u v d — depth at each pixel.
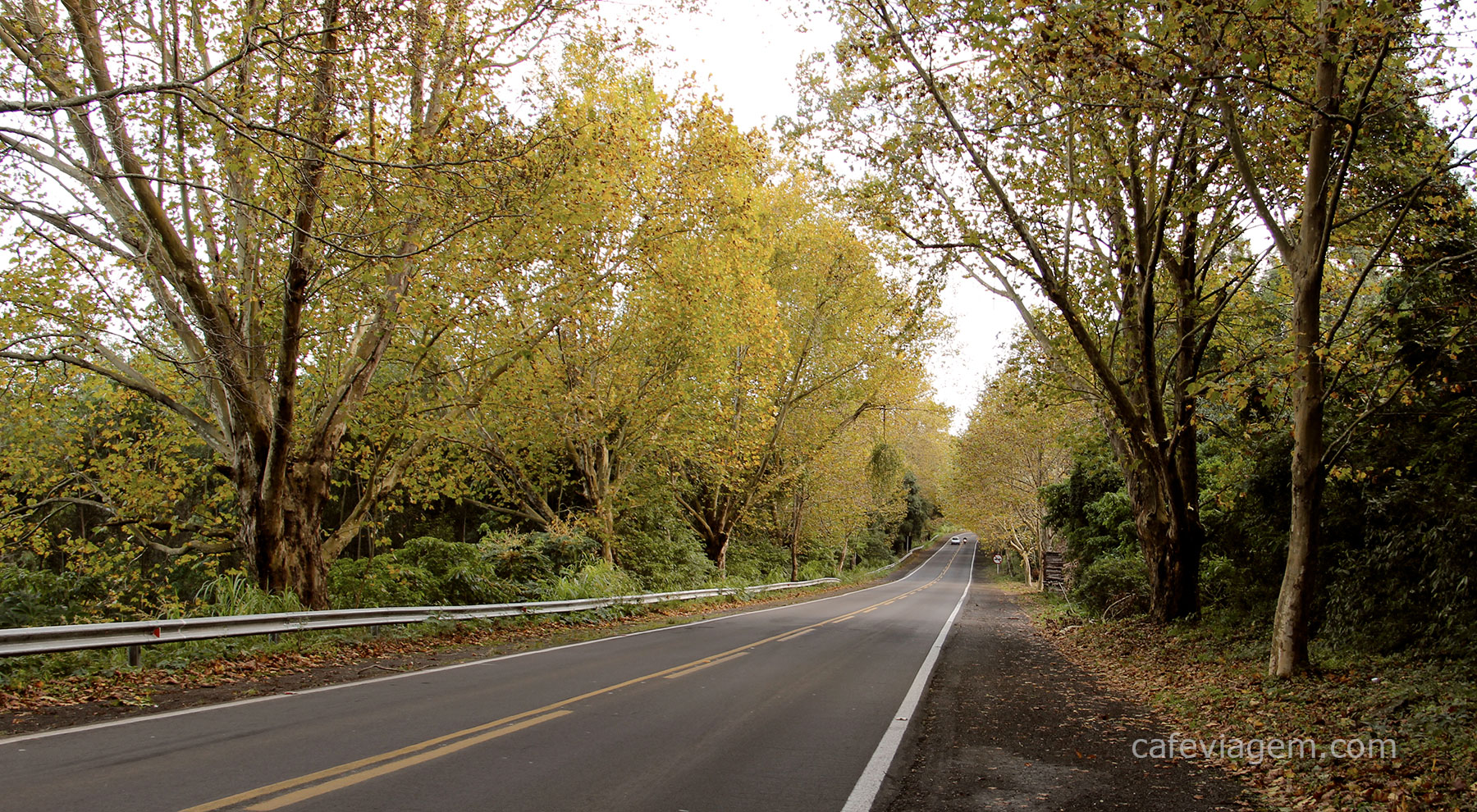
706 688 9.53
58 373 14.29
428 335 16.22
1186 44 8.66
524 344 15.62
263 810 4.68
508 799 5.06
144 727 6.87
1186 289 14.20
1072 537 28.75
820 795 5.40
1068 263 13.78
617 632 16.89
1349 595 12.03
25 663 9.21
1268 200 11.92
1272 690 9.12
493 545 21.52
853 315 32.09
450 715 7.55
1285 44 8.45
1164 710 9.07
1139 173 12.73
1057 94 10.19
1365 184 11.34
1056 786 5.79
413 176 11.69
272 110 11.72
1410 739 6.64
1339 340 10.47
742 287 23.88
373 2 10.82
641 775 5.71
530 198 13.26
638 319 22.45
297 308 12.80
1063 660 14.20
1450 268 10.30
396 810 4.77
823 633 17.20
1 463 15.73
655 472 30.25
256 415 13.51
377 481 16.80
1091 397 16.14
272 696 8.45
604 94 19.98
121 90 8.39
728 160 18.98
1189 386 13.20
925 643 15.77
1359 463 11.66
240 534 14.56
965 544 122.62
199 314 12.53
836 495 44.59
